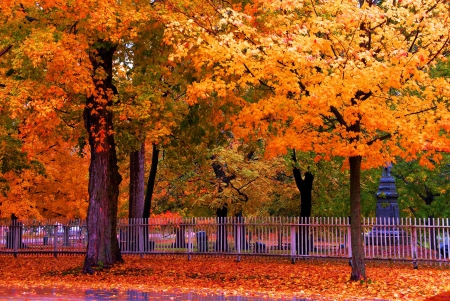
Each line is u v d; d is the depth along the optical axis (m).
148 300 11.06
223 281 14.99
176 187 30.66
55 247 23.84
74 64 13.97
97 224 17.03
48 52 12.91
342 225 19.36
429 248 19.14
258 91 16.42
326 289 13.38
